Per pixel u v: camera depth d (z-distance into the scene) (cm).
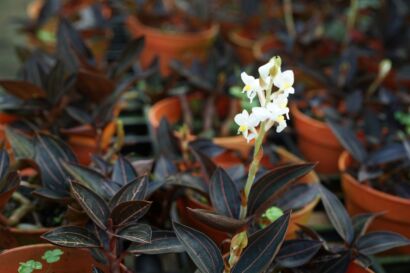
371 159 94
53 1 140
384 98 110
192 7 146
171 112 108
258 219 76
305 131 108
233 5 174
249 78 64
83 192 69
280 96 64
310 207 83
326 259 74
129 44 100
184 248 69
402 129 106
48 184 77
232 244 64
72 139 94
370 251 75
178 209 87
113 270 70
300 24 139
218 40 147
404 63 128
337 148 106
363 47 136
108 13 167
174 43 137
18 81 90
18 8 206
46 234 67
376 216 84
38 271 72
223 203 74
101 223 68
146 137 113
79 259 73
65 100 95
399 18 134
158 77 113
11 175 74
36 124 95
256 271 66
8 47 175
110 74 99
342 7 157
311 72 113
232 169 83
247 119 65
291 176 73
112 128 96
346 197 96
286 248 73
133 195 71
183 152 91
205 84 108
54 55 109
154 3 151
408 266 89
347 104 107
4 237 79
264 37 146
